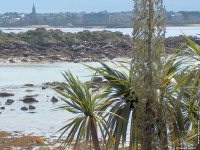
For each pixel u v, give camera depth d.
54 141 40.12
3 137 42.75
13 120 52.22
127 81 17.77
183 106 18.08
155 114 16.56
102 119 17.67
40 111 57.91
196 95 15.97
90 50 155.38
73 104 18.03
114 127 17.75
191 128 17.41
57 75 100.12
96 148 17.73
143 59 16.16
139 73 16.25
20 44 156.50
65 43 167.75
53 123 50.12
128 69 18.02
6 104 63.69
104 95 18.00
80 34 179.12
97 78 18.50
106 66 18.42
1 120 52.19
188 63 16.84
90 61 132.50
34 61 132.75
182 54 16.78
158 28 16.12
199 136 16.48
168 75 16.83
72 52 151.75
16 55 142.12
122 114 17.70
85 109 17.84
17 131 45.94
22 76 98.94
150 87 16.23
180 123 17.47
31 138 41.66
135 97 17.00
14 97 69.81
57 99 65.75
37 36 166.12
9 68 115.31
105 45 163.50
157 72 16.22
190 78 15.70
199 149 16.36
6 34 168.50
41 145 38.88
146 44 16.14
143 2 16.06
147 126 16.61
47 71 108.06
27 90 77.31
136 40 16.22
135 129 17.41
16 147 38.66
